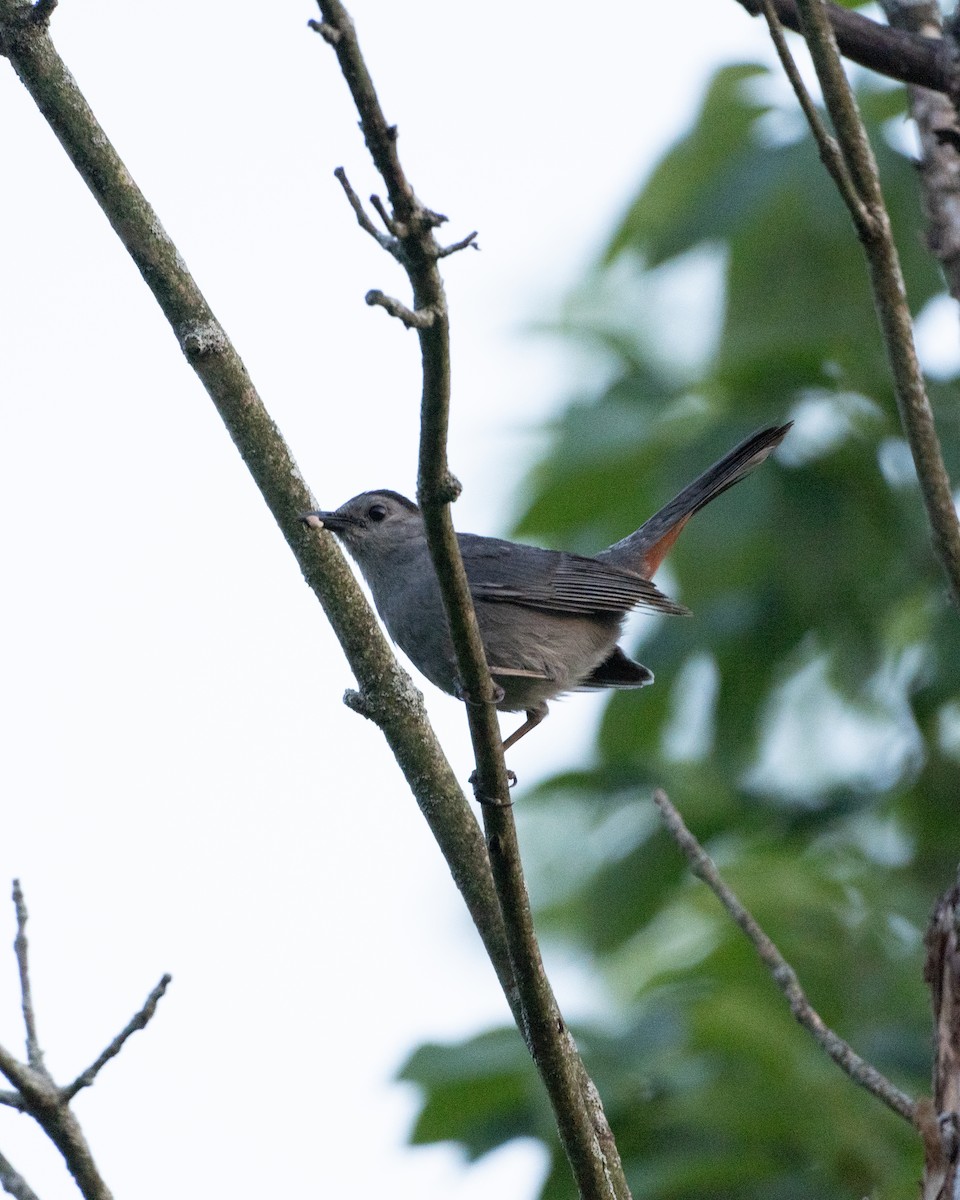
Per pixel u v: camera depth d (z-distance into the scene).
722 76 12.11
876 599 11.57
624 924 11.30
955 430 11.54
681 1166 8.91
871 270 7.23
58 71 7.91
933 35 8.67
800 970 10.24
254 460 8.23
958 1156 6.16
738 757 11.70
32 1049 6.31
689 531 11.63
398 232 5.90
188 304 8.13
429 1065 9.44
